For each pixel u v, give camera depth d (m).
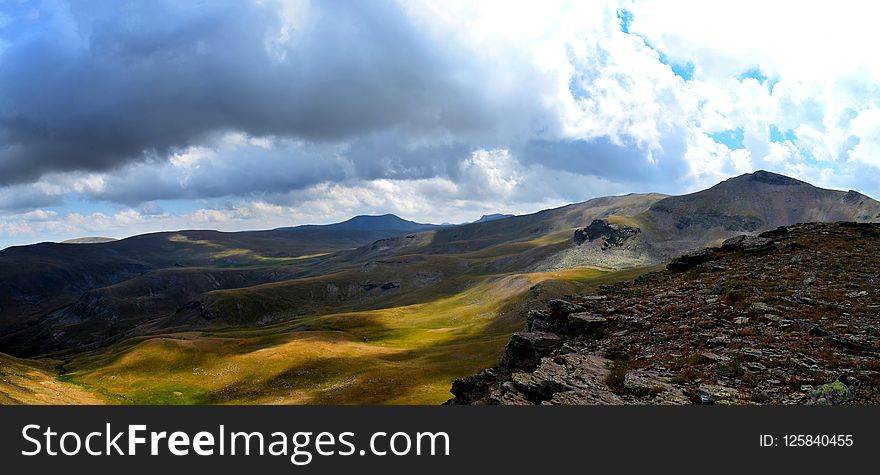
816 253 41.62
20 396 89.38
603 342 30.44
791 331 26.19
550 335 35.16
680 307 33.16
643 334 30.00
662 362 24.72
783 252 44.06
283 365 129.12
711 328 28.61
